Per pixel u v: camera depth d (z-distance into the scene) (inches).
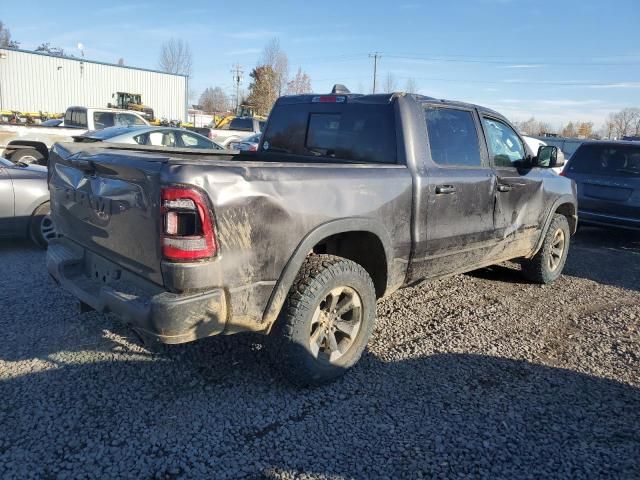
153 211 112.6
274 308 126.4
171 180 108.7
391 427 124.3
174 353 155.6
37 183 266.5
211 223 111.5
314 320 137.2
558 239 242.7
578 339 181.3
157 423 122.3
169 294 112.0
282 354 132.4
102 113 639.1
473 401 137.0
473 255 185.8
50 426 119.4
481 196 181.3
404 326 185.5
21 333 164.6
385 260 151.5
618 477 110.2
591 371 157.0
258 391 137.6
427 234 162.1
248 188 116.9
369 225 143.2
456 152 175.6
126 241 123.0
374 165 147.9
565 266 285.4
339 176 136.1
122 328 170.6
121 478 104.7
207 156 203.6
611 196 343.0
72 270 144.7
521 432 124.3
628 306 219.3
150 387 137.3
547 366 159.2
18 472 104.8
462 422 127.3
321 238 132.0
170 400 131.9
